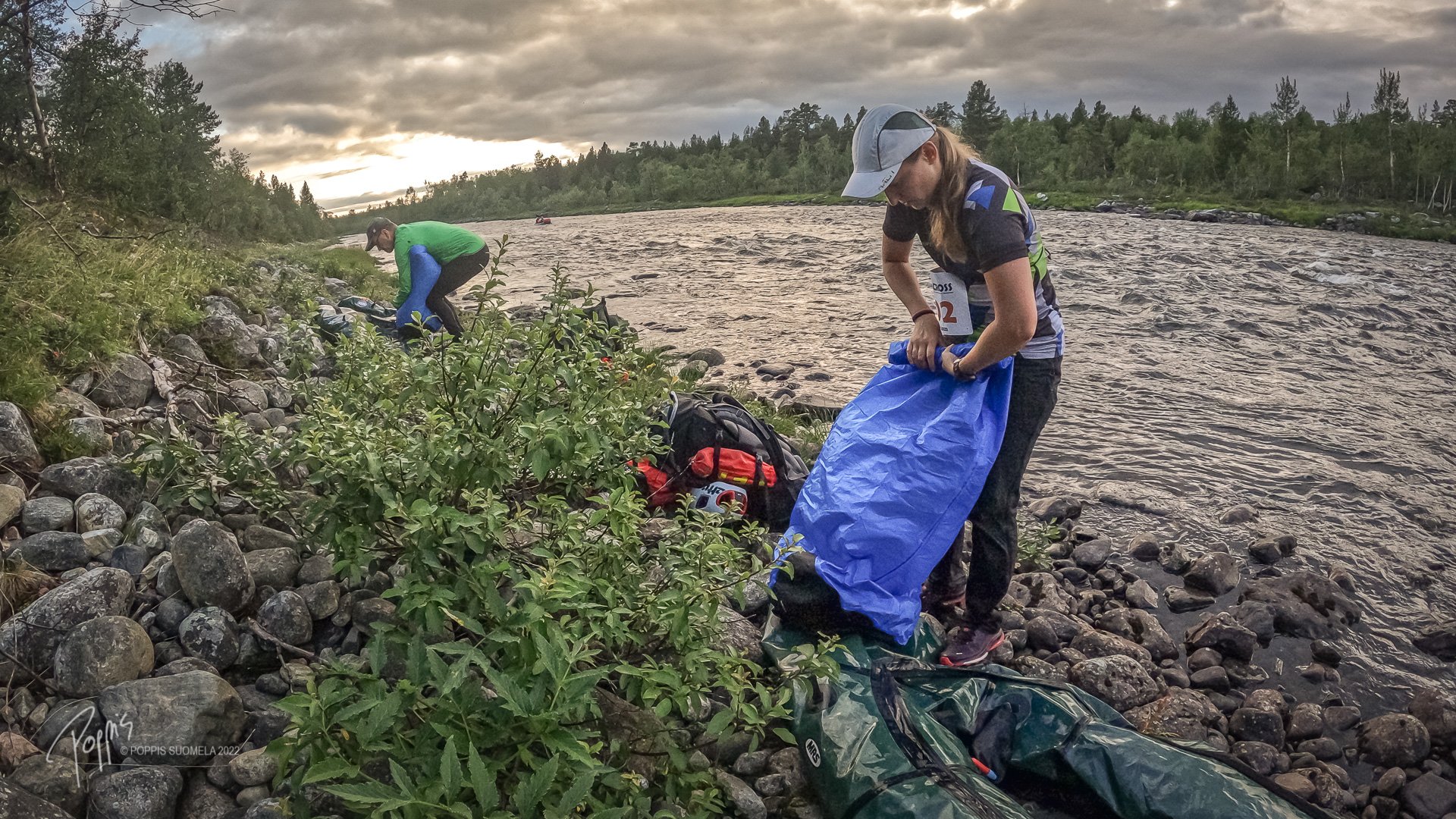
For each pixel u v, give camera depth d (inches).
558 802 95.0
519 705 92.1
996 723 123.5
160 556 134.2
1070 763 117.7
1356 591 177.8
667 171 4067.4
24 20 316.2
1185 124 3378.4
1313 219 1544.0
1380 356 376.2
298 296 330.6
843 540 138.6
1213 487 227.9
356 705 92.0
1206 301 495.8
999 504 141.6
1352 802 124.1
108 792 98.0
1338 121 2952.8
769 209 1980.8
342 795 82.8
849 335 412.5
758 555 166.7
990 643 145.0
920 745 114.4
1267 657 157.3
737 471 174.6
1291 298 509.7
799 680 120.6
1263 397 309.9
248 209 624.7
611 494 120.5
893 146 126.7
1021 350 138.9
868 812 108.7
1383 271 661.3
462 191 6023.6
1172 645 159.3
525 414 135.3
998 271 126.8
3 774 100.0
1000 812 105.7
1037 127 3282.5
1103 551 191.8
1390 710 144.6
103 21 405.4
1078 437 267.6
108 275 235.6
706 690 112.8
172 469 143.7
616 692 121.6
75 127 417.4
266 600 129.0
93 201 394.0
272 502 143.8
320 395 169.5
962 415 139.2
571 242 1059.3
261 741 109.5
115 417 176.9
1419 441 264.7
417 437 130.8
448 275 294.0
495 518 112.3
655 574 137.3
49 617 115.7
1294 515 211.0
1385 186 2346.2
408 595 107.7
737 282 616.7
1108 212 1824.6
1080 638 156.3
